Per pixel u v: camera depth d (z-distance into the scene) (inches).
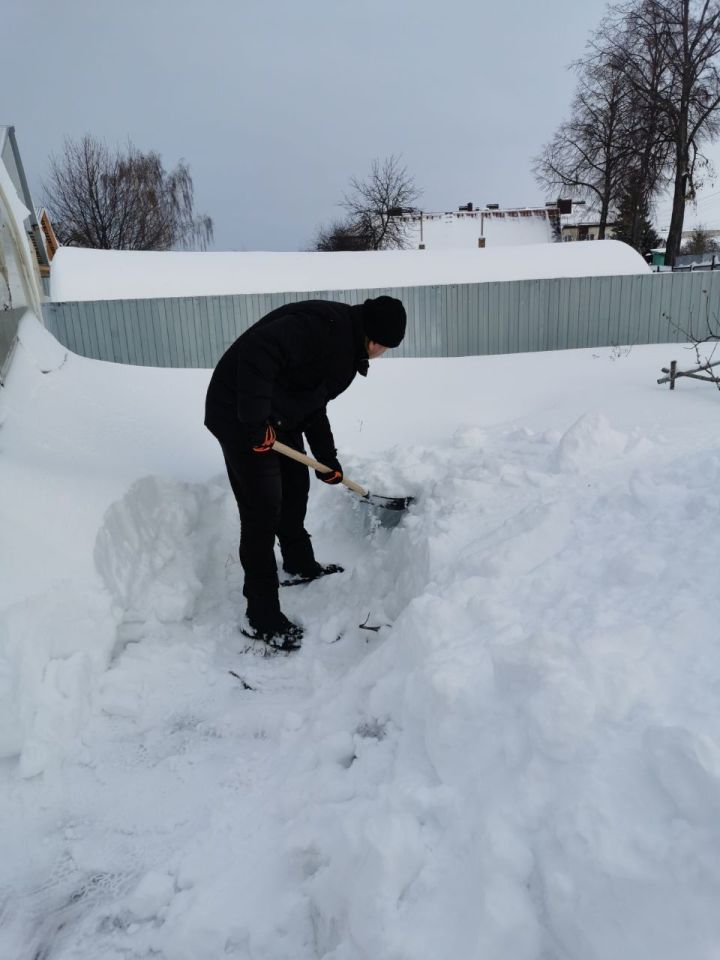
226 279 399.2
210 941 56.5
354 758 71.7
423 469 139.0
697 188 936.9
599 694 52.8
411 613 79.0
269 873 61.4
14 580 85.9
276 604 106.0
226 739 83.7
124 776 77.2
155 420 187.0
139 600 108.3
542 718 52.3
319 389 101.4
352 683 81.6
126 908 61.2
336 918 54.0
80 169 909.8
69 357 226.2
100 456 148.2
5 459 119.0
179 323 329.1
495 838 48.0
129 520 116.9
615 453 113.3
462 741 59.5
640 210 1037.8
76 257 402.3
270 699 91.7
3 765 75.8
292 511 118.5
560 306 343.0
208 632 108.8
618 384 258.5
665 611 62.6
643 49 909.2
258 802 71.9
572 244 451.2
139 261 410.0
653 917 39.6
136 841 68.3
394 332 96.5
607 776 47.4
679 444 113.7
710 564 66.4
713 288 343.3
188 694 92.4
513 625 70.9
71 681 83.4
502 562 83.6
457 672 64.1
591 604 69.3
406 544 110.0
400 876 51.3
